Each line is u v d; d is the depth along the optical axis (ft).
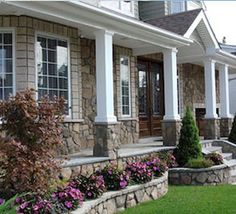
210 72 43.39
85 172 23.68
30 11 23.47
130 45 36.24
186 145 32.24
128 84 38.04
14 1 21.29
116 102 35.94
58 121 17.67
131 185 22.95
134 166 24.27
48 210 15.57
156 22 41.75
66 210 16.39
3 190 17.04
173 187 28.63
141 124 42.14
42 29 26.32
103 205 19.57
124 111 37.45
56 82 27.71
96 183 19.84
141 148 32.42
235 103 72.28
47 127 17.20
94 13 25.35
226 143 40.70
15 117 17.31
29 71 25.41
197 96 52.70
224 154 38.73
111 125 26.61
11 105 17.15
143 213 20.43
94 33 27.63
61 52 28.19
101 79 27.04
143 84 42.68
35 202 15.89
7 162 16.38
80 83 29.76
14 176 16.14
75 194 17.22
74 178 20.58
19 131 17.30
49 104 17.56
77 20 25.26
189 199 24.06
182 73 49.24
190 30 37.99
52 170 17.15
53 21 26.68
